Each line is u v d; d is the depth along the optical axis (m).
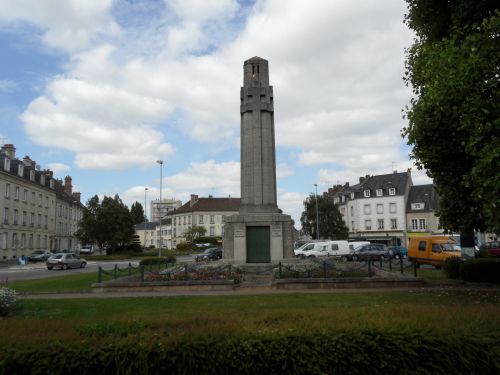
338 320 6.19
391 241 68.88
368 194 72.50
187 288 17.05
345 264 21.34
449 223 14.78
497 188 9.35
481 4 13.04
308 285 16.97
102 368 5.38
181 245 77.50
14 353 5.33
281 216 23.80
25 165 61.50
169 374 5.41
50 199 69.00
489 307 7.00
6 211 53.62
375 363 5.49
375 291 15.47
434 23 15.83
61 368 5.30
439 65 11.43
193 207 108.06
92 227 58.97
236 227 23.75
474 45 10.92
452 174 13.35
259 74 25.73
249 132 25.09
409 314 6.43
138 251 67.81
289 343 5.48
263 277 20.66
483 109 10.17
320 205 70.69
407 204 68.94
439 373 5.52
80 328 6.14
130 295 15.73
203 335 5.56
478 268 18.38
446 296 13.66
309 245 41.38
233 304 12.30
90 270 36.84
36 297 15.50
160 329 6.11
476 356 5.51
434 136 12.53
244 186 24.78
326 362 5.43
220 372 5.39
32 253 54.94
